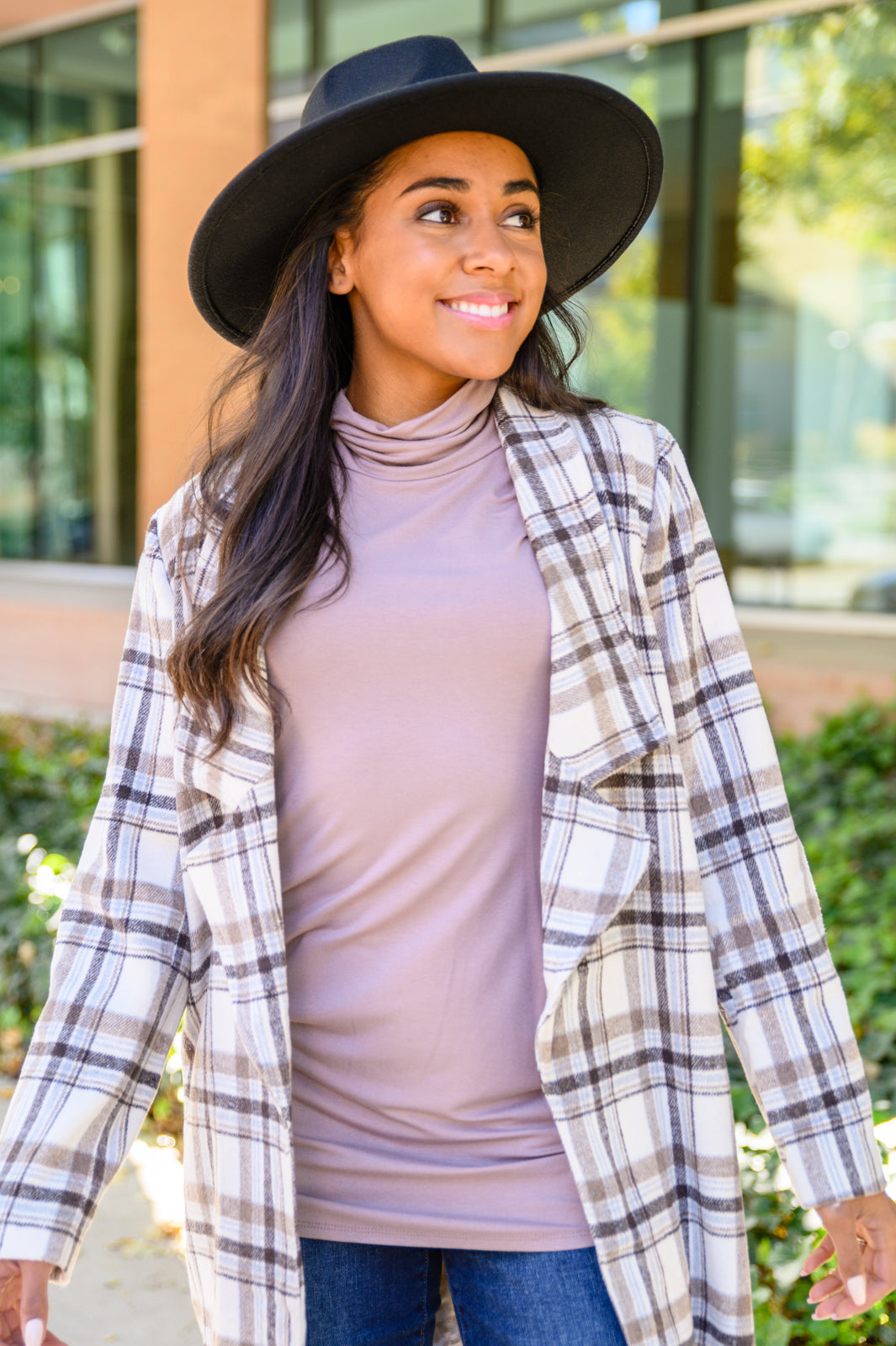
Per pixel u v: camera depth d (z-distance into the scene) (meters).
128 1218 3.21
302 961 1.48
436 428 1.50
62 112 11.01
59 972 1.50
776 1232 2.50
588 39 8.28
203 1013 1.50
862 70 7.65
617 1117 1.39
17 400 11.72
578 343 1.86
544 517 1.44
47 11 10.59
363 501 1.49
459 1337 1.63
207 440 1.65
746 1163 2.62
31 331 11.55
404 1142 1.44
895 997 3.58
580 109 1.55
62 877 4.53
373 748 1.42
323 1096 1.47
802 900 1.43
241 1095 1.45
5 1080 3.97
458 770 1.41
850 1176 1.37
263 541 1.46
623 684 1.40
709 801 1.47
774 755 1.48
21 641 9.66
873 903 4.31
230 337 1.85
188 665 1.45
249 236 1.66
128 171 10.73
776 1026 1.41
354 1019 1.45
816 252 7.98
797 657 7.30
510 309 1.50
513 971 1.43
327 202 1.56
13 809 5.62
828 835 4.97
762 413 8.26
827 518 8.16
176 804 1.53
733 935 1.44
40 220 11.35
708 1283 1.42
